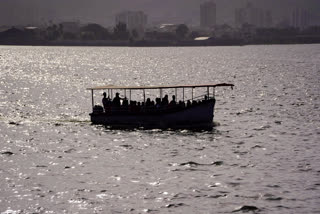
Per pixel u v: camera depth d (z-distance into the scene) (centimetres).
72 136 15588
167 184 10488
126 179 10819
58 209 9106
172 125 16525
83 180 10762
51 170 11550
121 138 15175
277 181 10669
